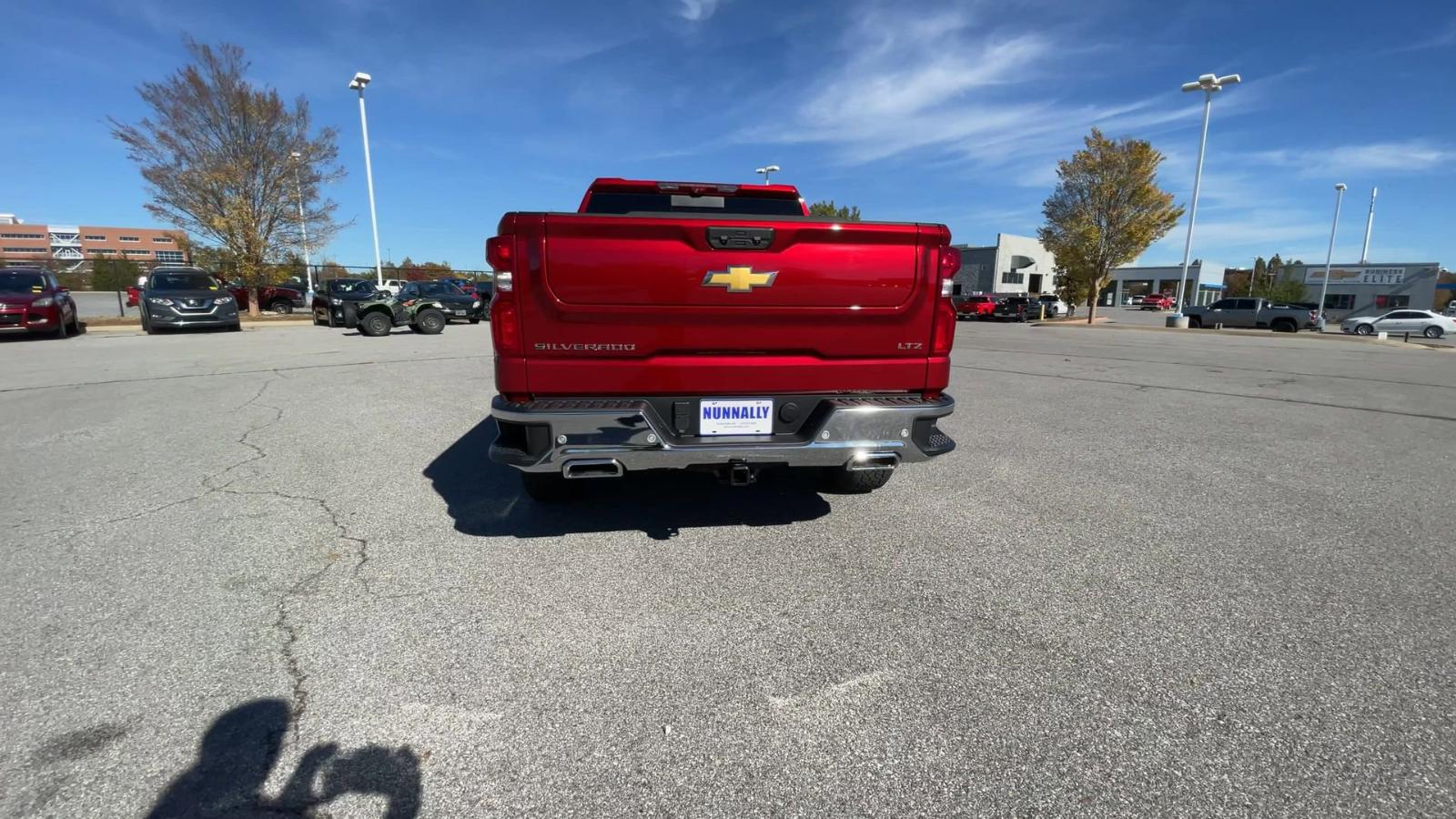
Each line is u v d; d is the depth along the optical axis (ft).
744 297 10.41
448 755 6.59
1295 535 12.39
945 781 6.32
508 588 10.06
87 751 6.55
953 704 7.41
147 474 15.61
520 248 9.96
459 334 60.49
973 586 10.23
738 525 12.67
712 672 8.00
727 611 9.43
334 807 5.94
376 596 9.77
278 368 34.09
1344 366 44.98
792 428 11.00
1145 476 16.16
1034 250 205.46
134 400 24.61
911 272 10.89
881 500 14.16
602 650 8.43
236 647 8.38
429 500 13.96
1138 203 108.78
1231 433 21.13
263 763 6.44
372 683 7.69
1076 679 7.88
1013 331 86.38
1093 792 6.19
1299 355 54.03
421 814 5.88
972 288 201.16
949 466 16.92
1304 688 7.72
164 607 9.37
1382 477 16.26
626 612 9.36
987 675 7.95
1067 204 115.34
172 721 7.01
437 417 22.06
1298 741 6.84
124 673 7.80
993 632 8.90
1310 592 10.07
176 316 59.62
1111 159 107.34
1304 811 5.96
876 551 11.54
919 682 7.82
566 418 10.01
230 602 9.53
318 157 88.12
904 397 11.23
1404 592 10.09
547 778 6.31
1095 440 19.84
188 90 78.89
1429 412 25.76
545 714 7.20
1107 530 12.58
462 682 7.75
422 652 8.32
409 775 6.32
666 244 10.12
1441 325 101.55
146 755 6.51
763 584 10.25
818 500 14.19
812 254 10.45
